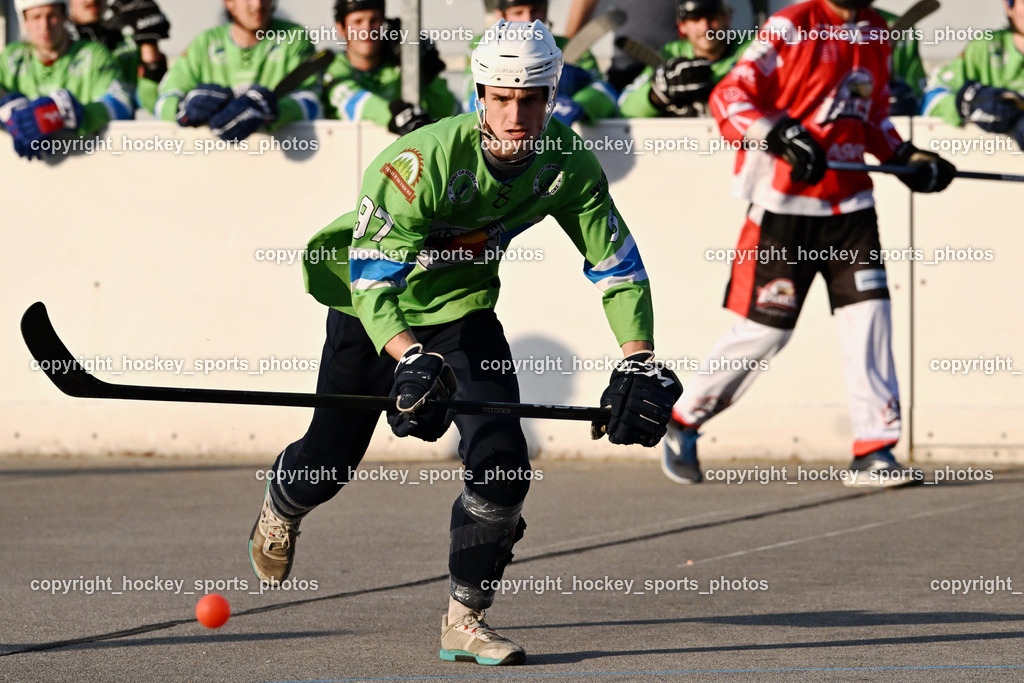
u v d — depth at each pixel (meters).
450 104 29.39
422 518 22.02
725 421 28.11
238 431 28.58
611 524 21.25
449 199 12.45
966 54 28.39
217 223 28.08
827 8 23.97
